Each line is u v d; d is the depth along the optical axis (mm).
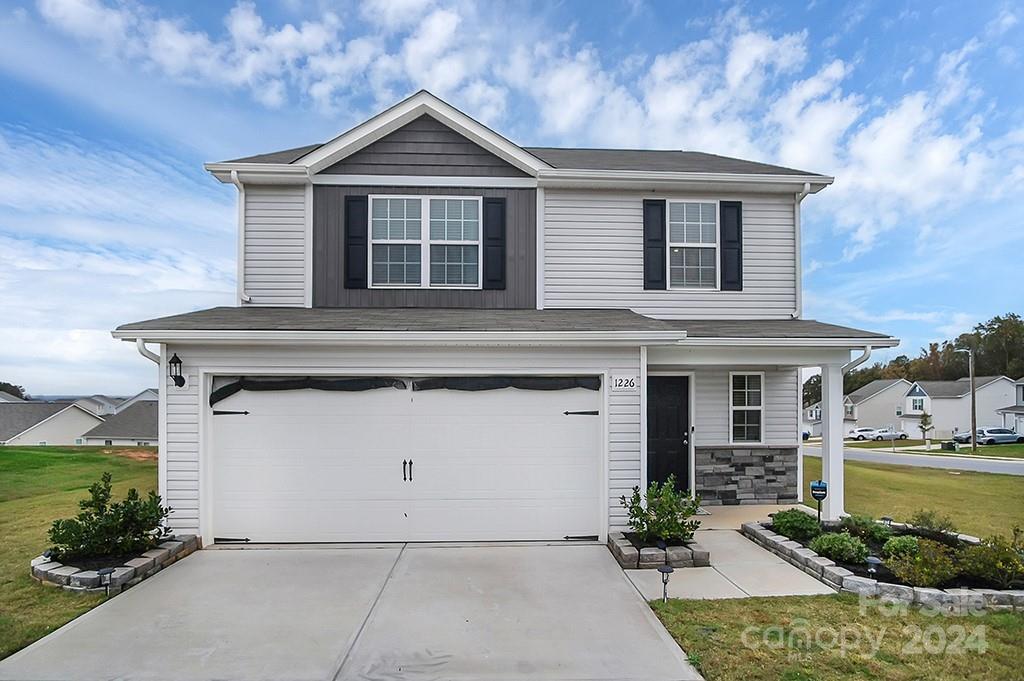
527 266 9547
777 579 5934
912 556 5852
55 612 5047
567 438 7453
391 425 7352
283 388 7262
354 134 9203
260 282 9195
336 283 9242
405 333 7000
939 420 53094
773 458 9969
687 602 5285
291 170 9023
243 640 4520
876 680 3936
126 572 5660
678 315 9773
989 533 8406
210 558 6621
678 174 9539
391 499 7324
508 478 7402
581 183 9578
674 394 9914
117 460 16062
